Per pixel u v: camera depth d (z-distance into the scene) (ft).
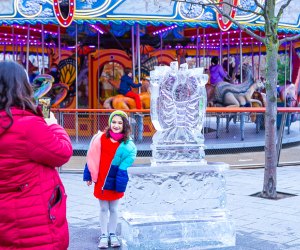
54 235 10.00
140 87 49.55
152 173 19.29
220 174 19.89
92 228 21.58
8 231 9.70
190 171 19.60
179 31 56.80
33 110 10.25
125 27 51.49
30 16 44.27
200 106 20.15
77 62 50.90
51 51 65.62
